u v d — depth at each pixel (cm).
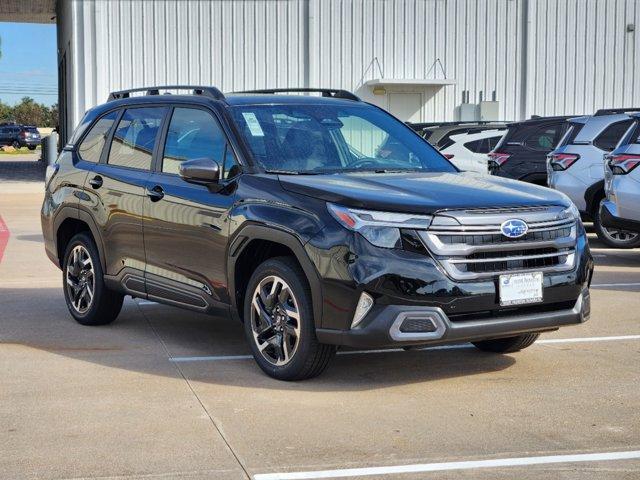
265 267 592
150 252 691
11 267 1123
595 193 1295
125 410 531
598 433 490
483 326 552
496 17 2812
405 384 589
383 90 2783
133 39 2633
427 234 543
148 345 702
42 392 570
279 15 2698
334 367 633
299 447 468
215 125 661
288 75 2719
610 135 1292
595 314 818
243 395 562
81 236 771
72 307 788
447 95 2817
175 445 471
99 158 766
